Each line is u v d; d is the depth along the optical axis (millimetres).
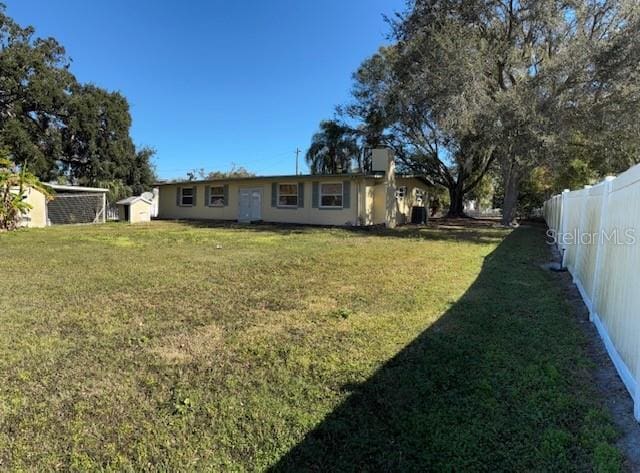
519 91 13711
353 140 26531
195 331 4031
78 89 25891
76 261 8031
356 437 2318
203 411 2584
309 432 2369
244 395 2787
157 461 2123
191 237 12688
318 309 4789
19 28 23625
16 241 11398
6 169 15789
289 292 5605
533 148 13555
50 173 25062
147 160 29109
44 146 24422
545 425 2418
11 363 3252
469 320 4348
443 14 15281
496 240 12648
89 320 4332
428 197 26969
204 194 22453
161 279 6391
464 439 2285
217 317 4480
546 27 15070
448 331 4016
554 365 3227
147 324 4227
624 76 12688
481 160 25359
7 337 3809
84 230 15234
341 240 12195
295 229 16031
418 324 4227
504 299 5230
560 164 15844
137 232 14406
